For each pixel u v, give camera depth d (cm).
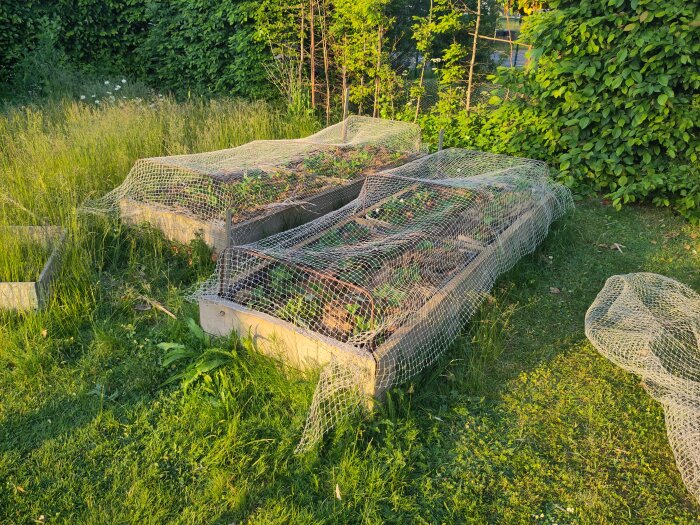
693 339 409
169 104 857
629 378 380
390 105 953
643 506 287
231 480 293
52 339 392
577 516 279
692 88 650
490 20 1121
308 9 979
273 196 568
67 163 612
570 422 341
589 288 499
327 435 320
